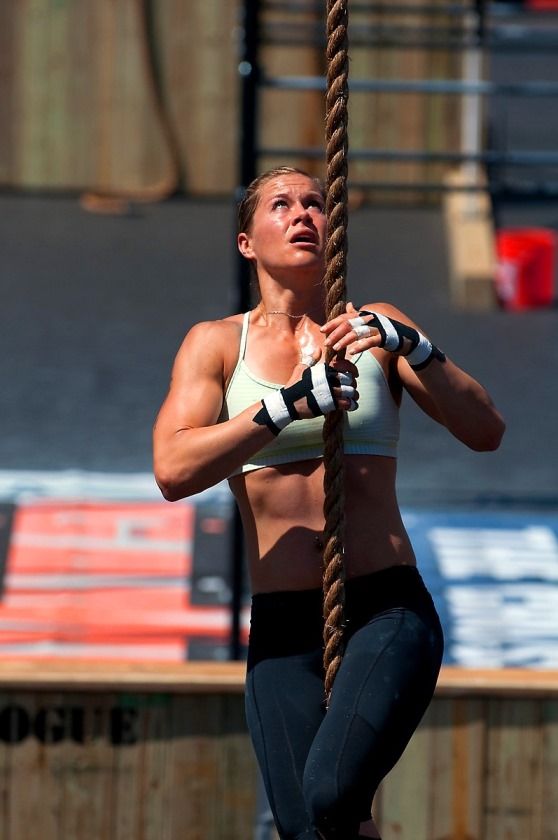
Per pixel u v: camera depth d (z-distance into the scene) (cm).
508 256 3816
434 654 909
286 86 2041
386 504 947
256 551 959
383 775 874
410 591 932
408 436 2977
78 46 4397
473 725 1497
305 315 977
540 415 3078
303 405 877
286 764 909
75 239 4169
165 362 3381
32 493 2686
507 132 4650
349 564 929
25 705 1495
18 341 3462
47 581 2338
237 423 887
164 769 1506
